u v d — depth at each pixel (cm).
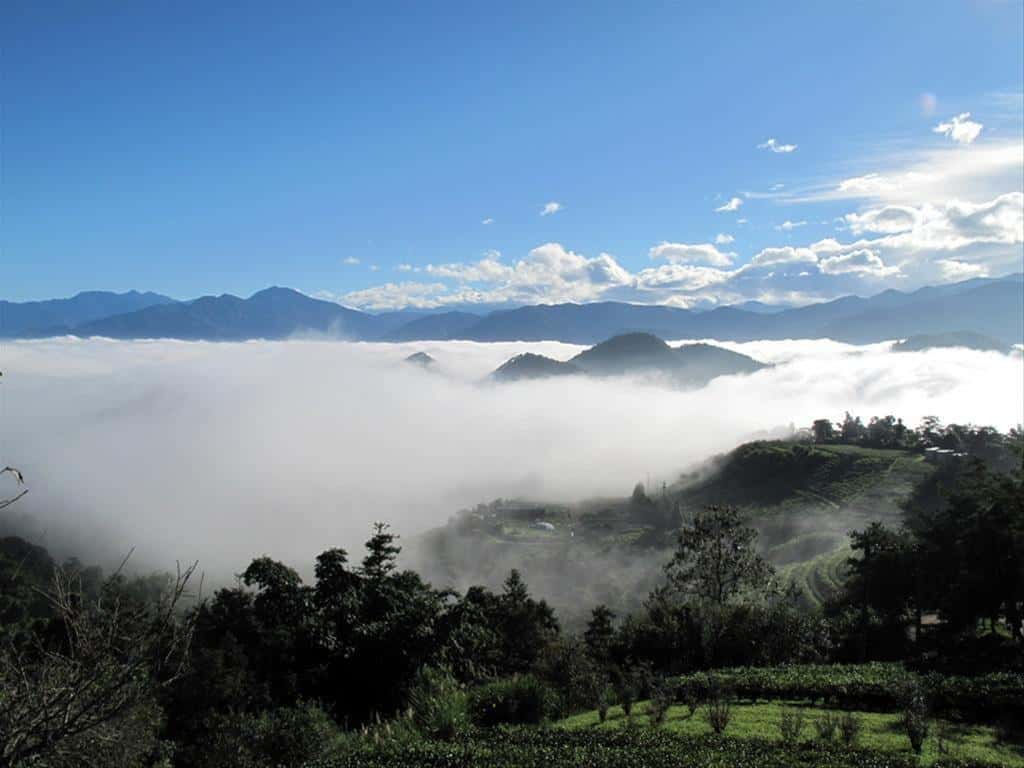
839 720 1878
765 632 3192
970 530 4312
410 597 3619
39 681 899
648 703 2323
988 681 2058
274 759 1975
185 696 2309
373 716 3036
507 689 2275
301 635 3322
